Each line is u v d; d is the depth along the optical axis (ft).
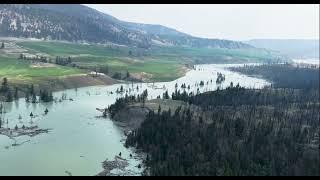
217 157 604.90
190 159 599.57
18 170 581.12
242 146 645.51
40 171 581.94
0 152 647.97
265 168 572.51
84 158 639.35
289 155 614.75
